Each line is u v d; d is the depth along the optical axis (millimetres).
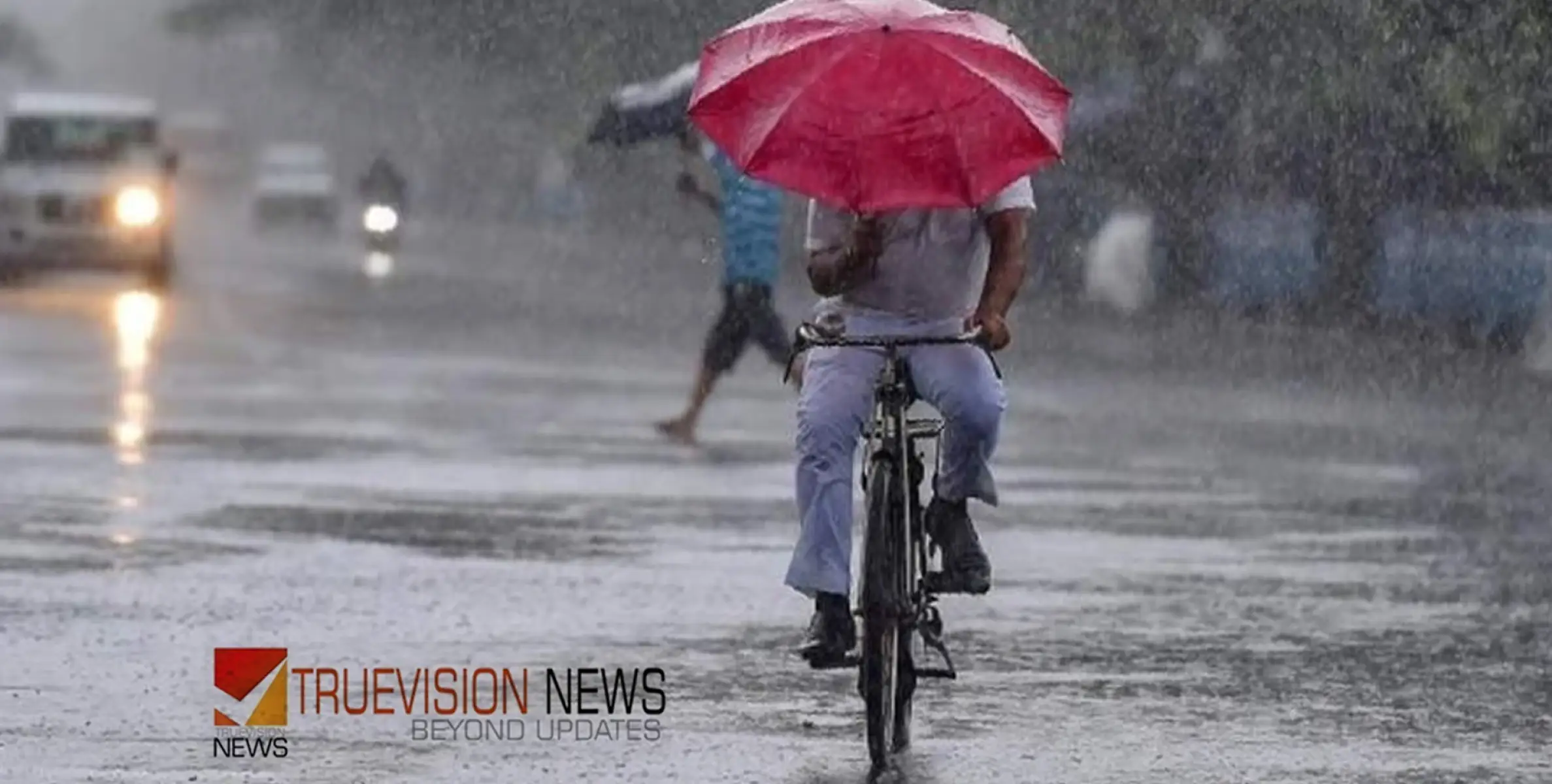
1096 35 89062
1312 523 40312
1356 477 46969
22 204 102625
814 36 22500
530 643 29141
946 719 25547
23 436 49062
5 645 28438
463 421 53750
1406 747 24484
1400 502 43188
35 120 105250
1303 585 34062
